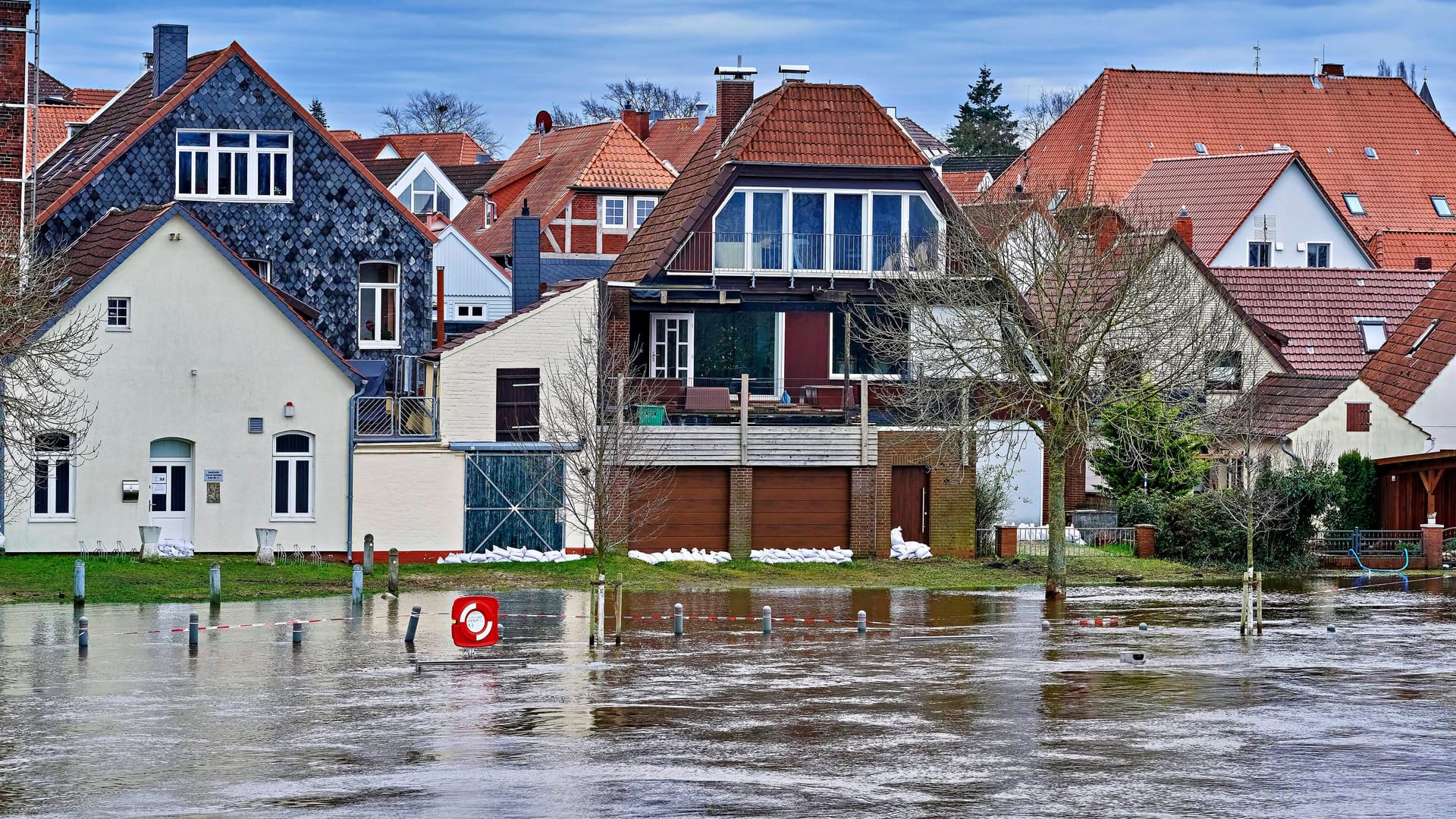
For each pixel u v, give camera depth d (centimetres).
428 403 4966
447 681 3033
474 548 4822
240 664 3184
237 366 4662
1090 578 4916
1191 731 2631
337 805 2164
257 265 5469
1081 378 4591
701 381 5216
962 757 2444
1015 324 4884
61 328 4500
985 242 5244
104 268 4528
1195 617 4072
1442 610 4262
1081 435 4512
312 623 3716
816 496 5138
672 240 5284
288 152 5472
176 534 4659
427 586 4406
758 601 4303
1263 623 3903
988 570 5006
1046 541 5403
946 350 5100
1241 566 5269
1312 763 2419
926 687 3002
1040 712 2778
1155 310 4969
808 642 3550
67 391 4503
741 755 2444
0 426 4103
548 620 3850
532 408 4909
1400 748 2519
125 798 2205
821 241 5350
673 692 2936
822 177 5334
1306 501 5350
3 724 2641
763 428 5062
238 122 5419
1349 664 3300
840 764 2391
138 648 3356
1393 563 5434
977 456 5153
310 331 4703
